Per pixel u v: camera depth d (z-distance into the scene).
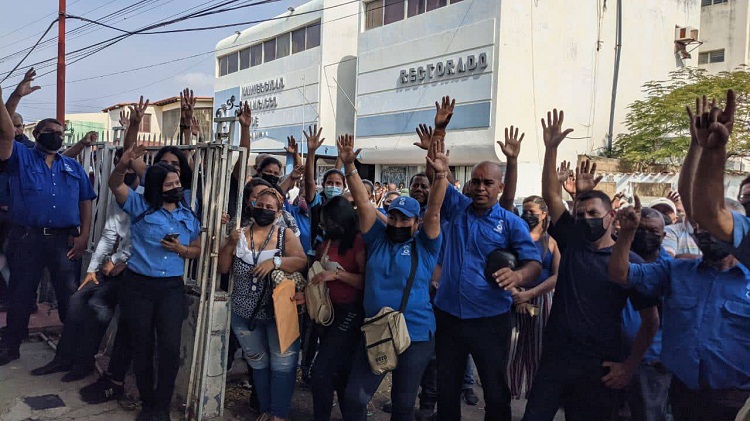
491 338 3.91
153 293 4.29
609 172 19.23
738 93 19.45
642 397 3.72
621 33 21.45
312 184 5.05
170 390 4.37
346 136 3.85
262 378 4.33
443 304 4.02
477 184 4.04
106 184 6.02
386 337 3.53
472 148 18.52
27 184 5.14
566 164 4.83
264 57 29.52
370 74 22.42
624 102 21.80
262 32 29.20
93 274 4.93
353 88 26.09
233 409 4.75
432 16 19.80
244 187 4.85
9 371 5.17
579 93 20.27
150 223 4.28
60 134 5.29
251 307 4.23
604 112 21.17
